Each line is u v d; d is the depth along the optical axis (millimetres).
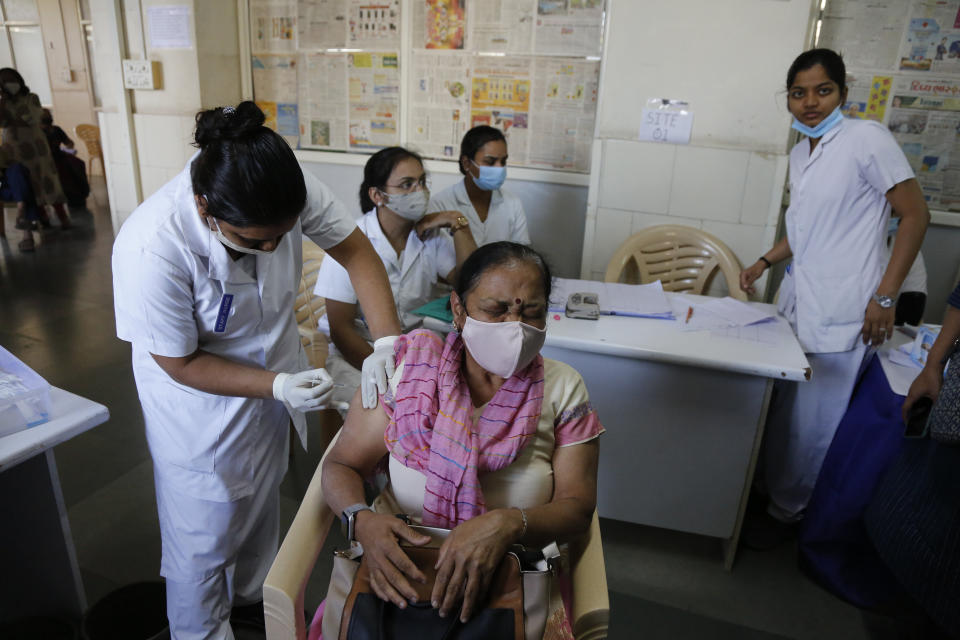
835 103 1811
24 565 1465
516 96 3168
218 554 1351
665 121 2814
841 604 1802
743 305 2090
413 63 3277
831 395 1962
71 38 7477
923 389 1510
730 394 1729
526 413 1059
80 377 2869
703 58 2699
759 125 2721
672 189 2887
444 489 1025
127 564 1838
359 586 948
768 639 1669
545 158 3221
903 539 1474
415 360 1112
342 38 3369
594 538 1115
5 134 4723
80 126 7441
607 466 1895
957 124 2697
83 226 5543
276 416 1391
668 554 1971
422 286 2064
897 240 1778
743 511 1832
